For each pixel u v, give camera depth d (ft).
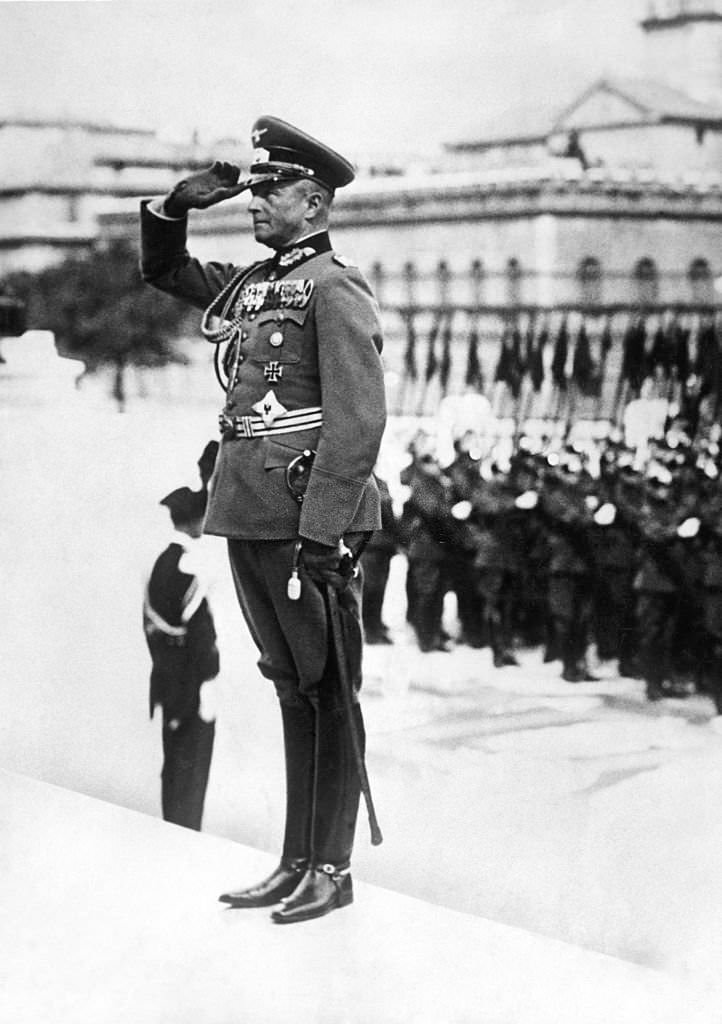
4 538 19.24
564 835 13.28
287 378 13.23
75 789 18.49
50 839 16.53
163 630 17.13
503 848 13.76
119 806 17.81
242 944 13.39
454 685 14.07
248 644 16.17
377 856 14.80
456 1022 11.82
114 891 14.84
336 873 13.85
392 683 14.61
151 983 12.67
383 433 13.28
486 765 13.85
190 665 16.84
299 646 13.42
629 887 12.83
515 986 12.37
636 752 12.70
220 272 14.55
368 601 14.75
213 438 16.37
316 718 13.79
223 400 16.21
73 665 18.43
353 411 12.85
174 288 14.58
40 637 18.86
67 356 18.02
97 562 17.97
